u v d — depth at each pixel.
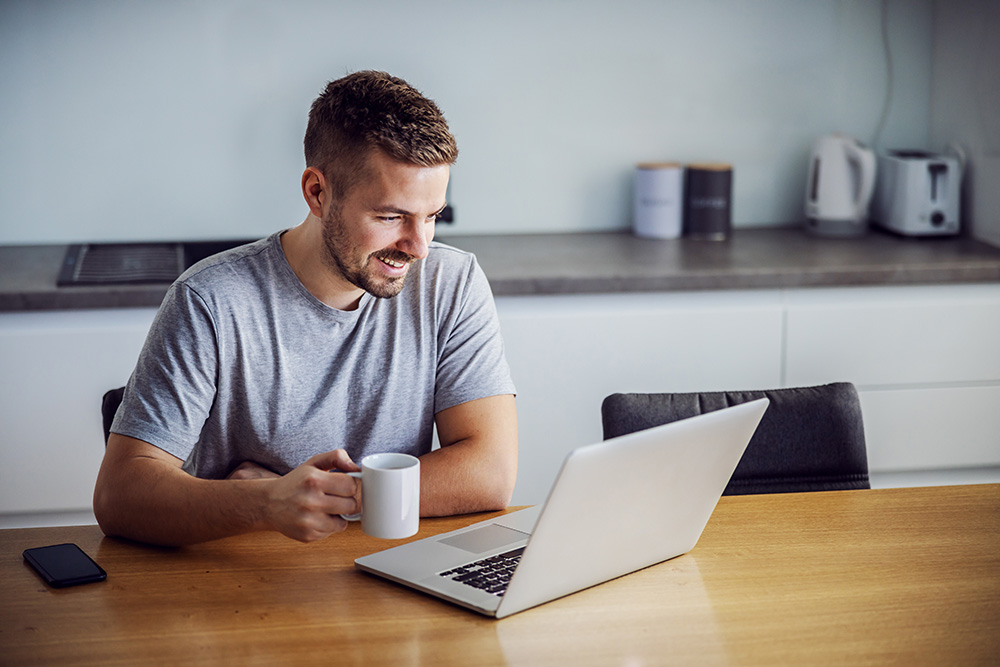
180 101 2.69
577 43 2.83
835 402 1.55
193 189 2.74
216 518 1.15
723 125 2.94
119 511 1.21
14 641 0.96
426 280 1.50
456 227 2.91
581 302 2.35
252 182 2.76
